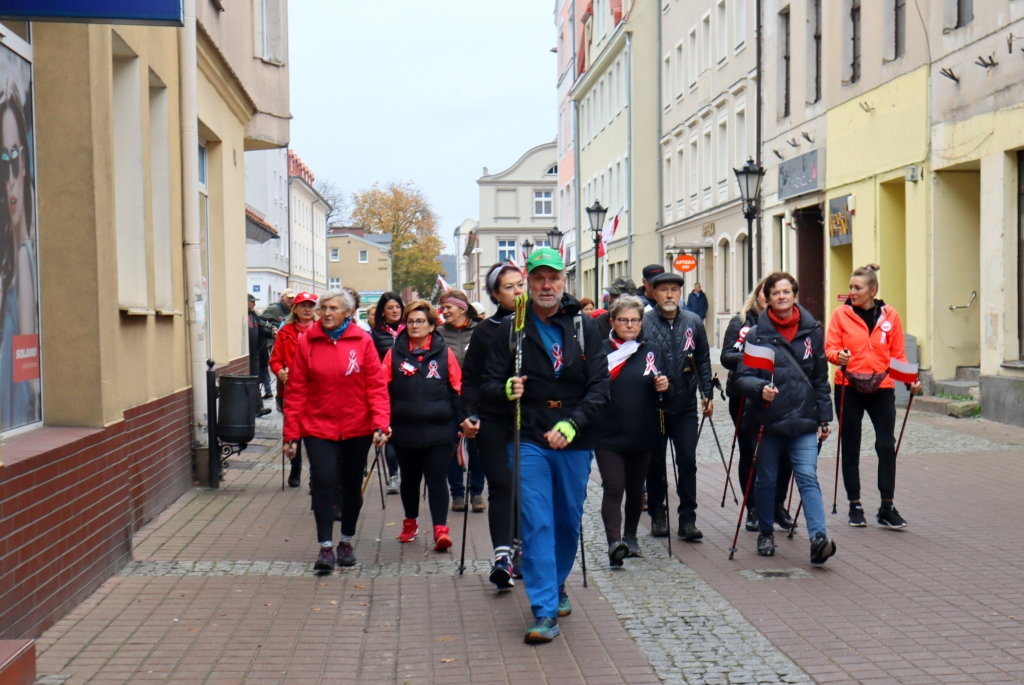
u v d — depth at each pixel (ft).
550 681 17.22
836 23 71.20
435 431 27.37
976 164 55.11
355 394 25.25
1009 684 16.60
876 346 28.32
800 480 24.79
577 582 23.66
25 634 18.89
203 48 41.24
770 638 19.24
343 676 17.63
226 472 41.01
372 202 330.13
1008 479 35.45
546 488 19.63
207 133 45.55
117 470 24.81
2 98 21.18
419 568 25.35
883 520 28.58
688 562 25.45
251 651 18.93
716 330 110.32
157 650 18.95
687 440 27.71
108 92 24.98
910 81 60.23
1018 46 48.98
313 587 23.49
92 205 23.36
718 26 106.93
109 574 24.07
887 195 65.10
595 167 174.09
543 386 19.70
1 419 19.57
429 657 18.56
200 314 37.37
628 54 140.15
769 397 24.72
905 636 19.17
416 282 332.19
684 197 124.67
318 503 24.88
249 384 37.45
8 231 21.29
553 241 107.34
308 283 268.21
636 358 25.12
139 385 29.94
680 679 17.15
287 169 225.15
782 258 84.17
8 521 18.13
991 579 23.06
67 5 18.83
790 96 81.25
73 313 23.41
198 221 37.70
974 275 57.93
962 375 57.47
